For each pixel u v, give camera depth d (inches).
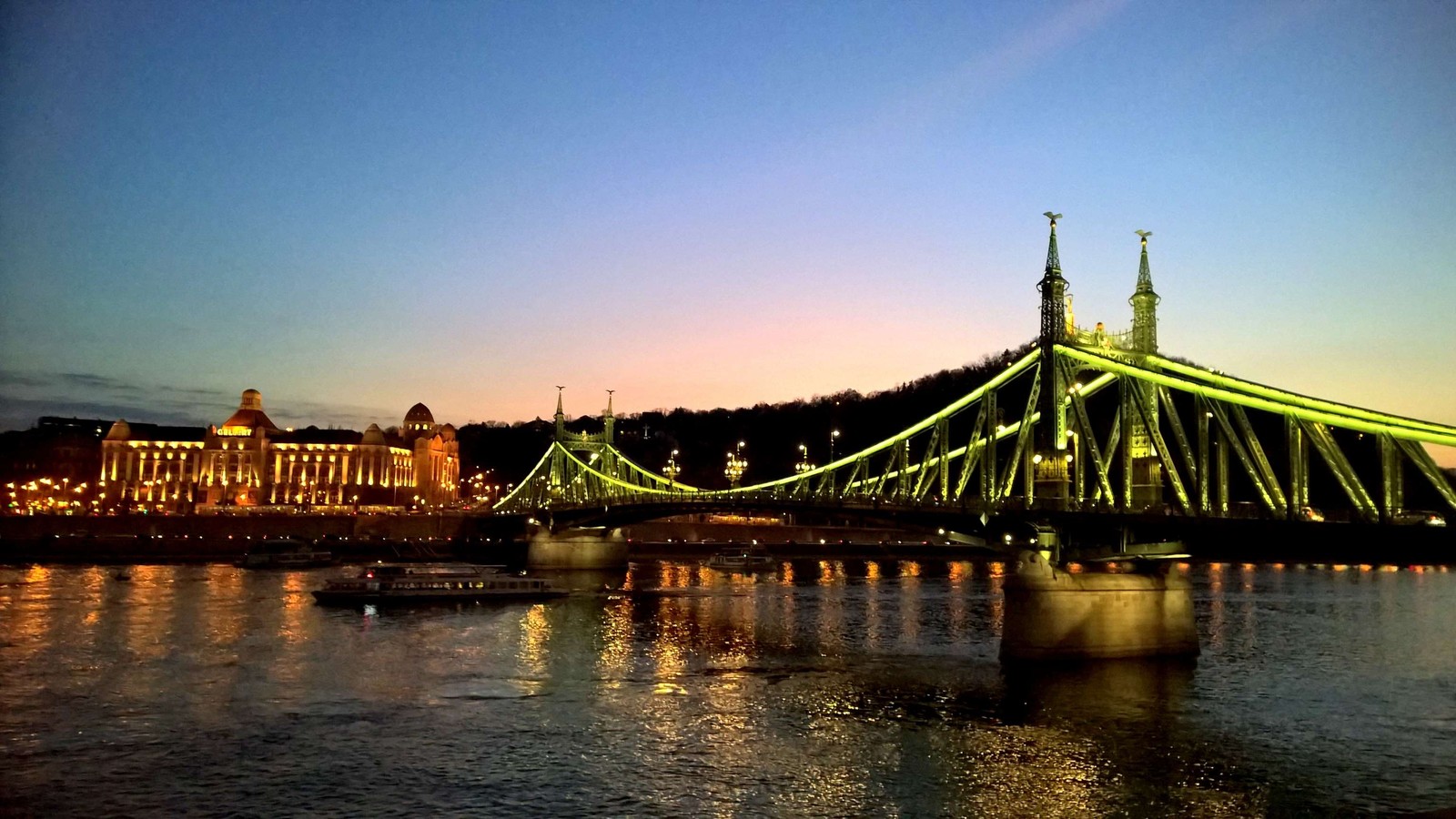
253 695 2837.1
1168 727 2490.2
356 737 2423.7
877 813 1936.5
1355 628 4035.4
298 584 5856.3
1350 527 2469.2
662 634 3996.1
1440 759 2237.9
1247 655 3388.3
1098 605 3316.9
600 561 7460.6
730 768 2191.2
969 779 2118.6
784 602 5142.7
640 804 1978.3
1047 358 3634.4
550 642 3782.0
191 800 2000.5
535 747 2340.1
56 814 1929.1
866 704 2736.2
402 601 5088.6
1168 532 3061.0
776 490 6136.8
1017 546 3432.6
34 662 3260.3
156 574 6466.5
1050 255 3708.2
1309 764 2199.8
